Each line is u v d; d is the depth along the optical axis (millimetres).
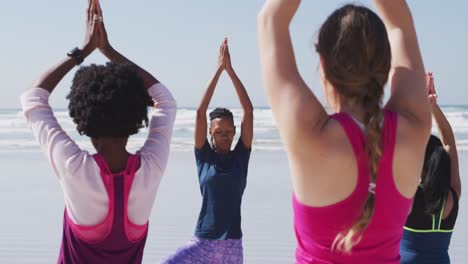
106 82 2395
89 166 2332
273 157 19766
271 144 25688
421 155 1929
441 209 3826
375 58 1880
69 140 2402
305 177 1884
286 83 1882
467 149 22688
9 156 20125
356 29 1874
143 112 2465
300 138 1841
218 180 5023
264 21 1993
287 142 1884
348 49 1870
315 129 1837
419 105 1967
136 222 2418
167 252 7875
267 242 8336
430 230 3869
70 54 2635
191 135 33875
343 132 1849
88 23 2719
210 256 4977
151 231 8984
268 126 37219
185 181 13906
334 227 1893
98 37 2711
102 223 2346
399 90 2004
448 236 3936
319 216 1905
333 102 1992
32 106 2447
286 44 1948
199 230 5043
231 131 5242
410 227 3912
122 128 2398
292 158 1896
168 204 11062
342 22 1902
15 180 14086
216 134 5234
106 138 2422
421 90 1996
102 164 2354
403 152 1877
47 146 2381
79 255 2396
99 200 2328
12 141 28156
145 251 7906
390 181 1866
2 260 7422
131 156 2443
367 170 1846
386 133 1869
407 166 1896
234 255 5008
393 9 2086
